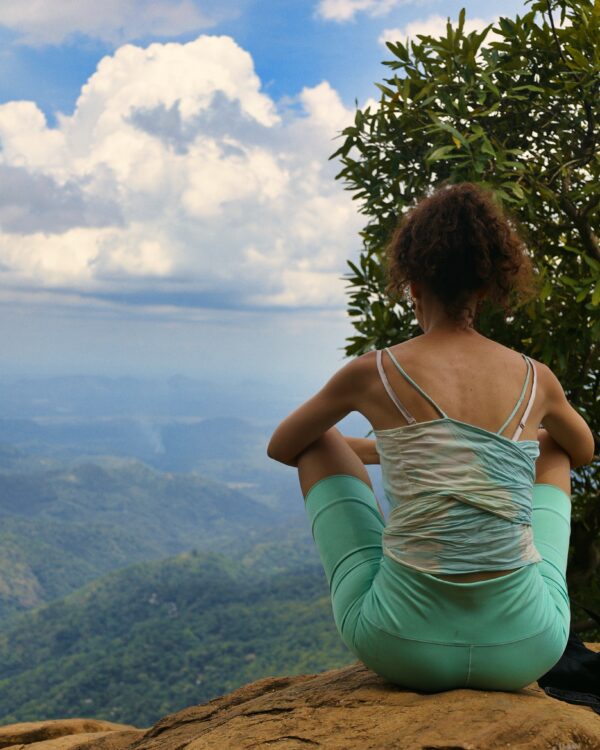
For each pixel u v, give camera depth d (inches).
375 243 215.6
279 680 119.0
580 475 226.5
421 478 74.4
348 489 88.0
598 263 195.6
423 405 76.2
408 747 65.9
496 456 73.8
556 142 213.2
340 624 81.7
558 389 83.0
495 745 65.0
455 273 79.7
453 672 74.4
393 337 218.1
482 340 81.5
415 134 204.7
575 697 83.4
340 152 212.7
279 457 89.2
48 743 129.6
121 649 7155.5
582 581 230.5
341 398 82.4
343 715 76.2
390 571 76.6
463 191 81.8
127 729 152.3
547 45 206.8
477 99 200.1
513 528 74.2
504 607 73.4
